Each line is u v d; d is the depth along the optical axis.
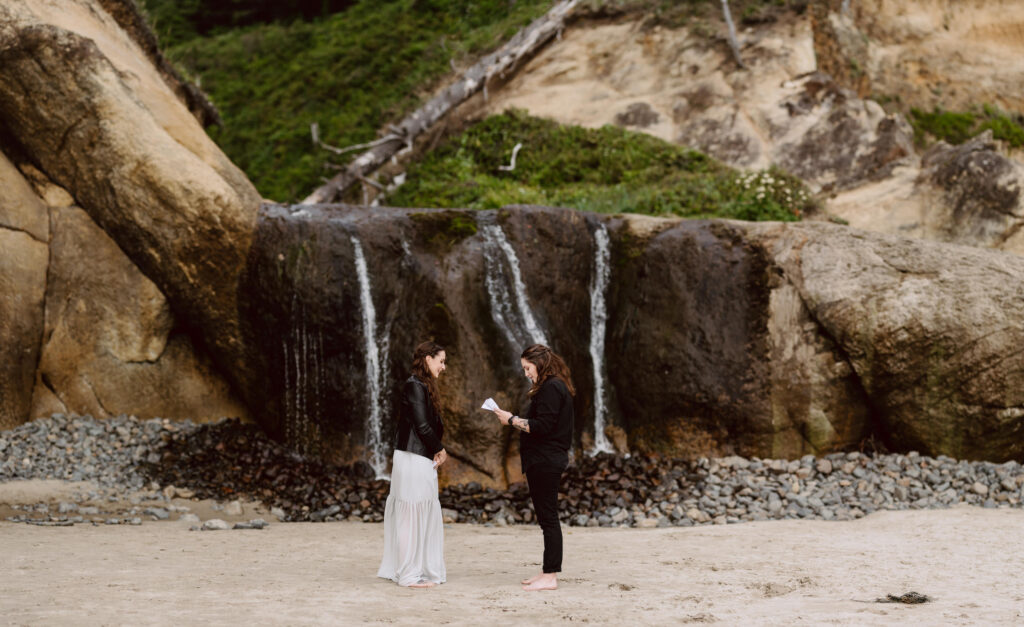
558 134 20.30
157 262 11.45
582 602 5.13
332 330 11.01
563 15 23.12
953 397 10.53
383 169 21.41
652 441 11.27
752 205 15.80
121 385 11.58
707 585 5.67
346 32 27.97
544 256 11.61
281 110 25.50
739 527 8.61
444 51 24.70
